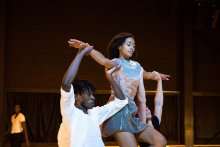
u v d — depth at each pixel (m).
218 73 21.98
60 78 20.50
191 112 20.98
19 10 20.38
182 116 21.06
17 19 20.34
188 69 21.16
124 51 5.18
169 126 21.09
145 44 21.41
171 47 21.61
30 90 20.00
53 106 20.11
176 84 21.48
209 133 21.58
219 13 20.53
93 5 20.98
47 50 20.52
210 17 20.89
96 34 20.95
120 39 5.18
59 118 20.09
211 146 20.56
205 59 21.92
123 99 4.89
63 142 4.59
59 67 20.53
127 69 5.10
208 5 20.62
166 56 21.55
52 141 19.88
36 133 19.78
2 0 19.59
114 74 5.09
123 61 5.14
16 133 16.80
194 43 21.84
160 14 21.56
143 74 5.47
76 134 4.50
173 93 21.30
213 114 21.67
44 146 19.61
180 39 21.58
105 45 20.98
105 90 20.55
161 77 5.59
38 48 20.45
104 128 4.98
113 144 19.97
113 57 5.29
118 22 21.20
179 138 21.05
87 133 4.54
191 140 20.77
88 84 4.76
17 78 20.17
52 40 20.56
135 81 5.11
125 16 21.28
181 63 21.44
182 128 21.03
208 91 21.84
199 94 21.50
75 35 20.78
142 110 5.23
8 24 20.27
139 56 21.33
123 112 4.89
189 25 21.28
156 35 21.53
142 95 5.24
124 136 4.84
